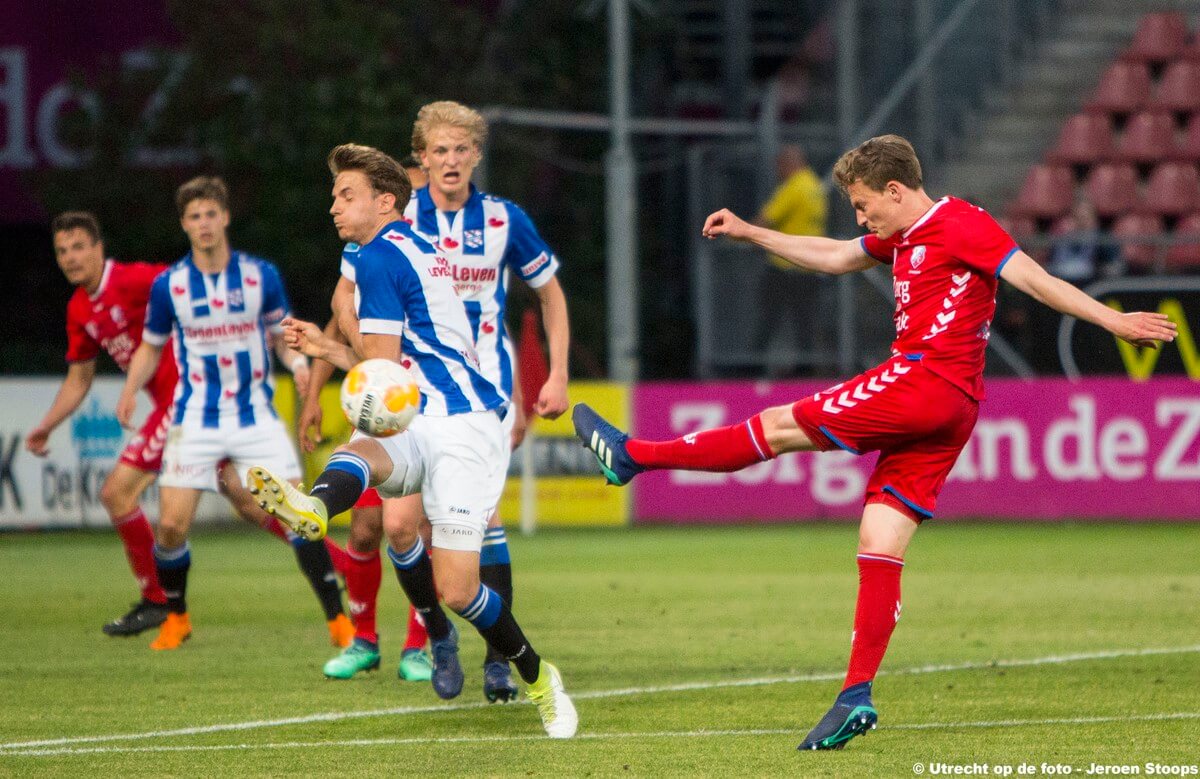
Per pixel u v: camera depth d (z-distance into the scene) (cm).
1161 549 4516
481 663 2672
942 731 2020
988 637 2908
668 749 1920
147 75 7231
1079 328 5678
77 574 4156
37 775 1789
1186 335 5600
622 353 6041
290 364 2972
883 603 1903
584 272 7450
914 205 1917
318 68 7019
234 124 6950
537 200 7569
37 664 2670
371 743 1972
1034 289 1850
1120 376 5659
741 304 6172
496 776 1773
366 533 2473
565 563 4312
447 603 1970
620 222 6062
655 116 7738
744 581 3875
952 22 6994
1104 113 7044
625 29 6081
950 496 5409
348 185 2000
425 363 2017
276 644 2912
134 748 1947
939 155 6931
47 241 7856
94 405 5272
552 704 2003
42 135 7694
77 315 3116
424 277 2000
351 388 1847
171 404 3017
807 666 2591
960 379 1898
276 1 6969
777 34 7744
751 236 2152
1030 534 4969
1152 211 6806
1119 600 3447
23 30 7681
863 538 1927
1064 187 6831
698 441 1992
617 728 2067
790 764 1823
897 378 1902
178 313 2852
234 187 7100
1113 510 5334
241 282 2867
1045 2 7444
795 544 4775
